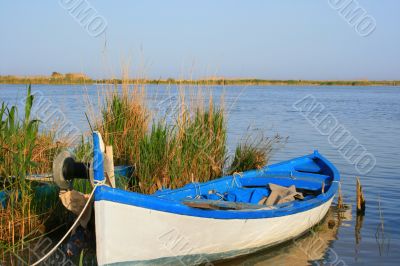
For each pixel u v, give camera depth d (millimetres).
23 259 7289
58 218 8523
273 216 7637
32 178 8555
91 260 7312
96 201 5949
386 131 24219
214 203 7539
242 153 12078
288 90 100188
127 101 9961
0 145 8117
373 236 8836
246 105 44500
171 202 6332
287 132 23672
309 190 9867
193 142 10039
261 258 7789
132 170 9453
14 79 45438
